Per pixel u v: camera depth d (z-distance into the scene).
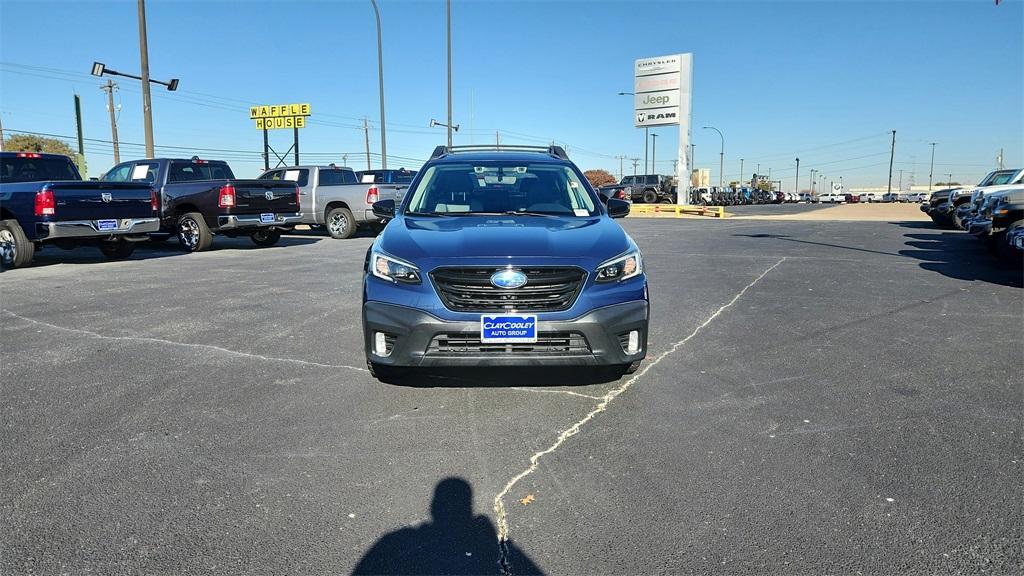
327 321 6.46
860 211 34.88
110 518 2.80
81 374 4.74
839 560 2.49
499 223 4.63
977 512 2.80
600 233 4.39
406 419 3.91
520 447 3.52
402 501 2.96
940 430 3.68
